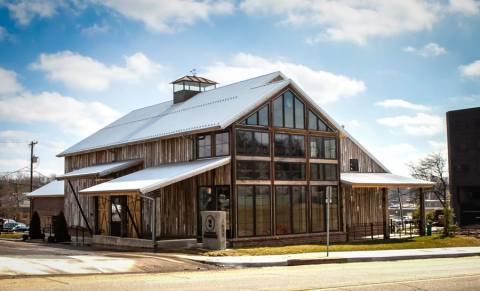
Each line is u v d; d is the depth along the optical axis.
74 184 39.38
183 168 27.16
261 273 16.39
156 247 24.77
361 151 37.84
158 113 37.34
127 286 12.70
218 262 19.31
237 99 29.89
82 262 17.25
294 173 29.28
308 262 20.44
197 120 29.42
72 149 40.72
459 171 58.84
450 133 59.84
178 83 37.56
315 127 30.67
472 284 14.23
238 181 26.64
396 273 16.59
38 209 45.41
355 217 34.81
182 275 15.47
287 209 28.75
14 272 14.64
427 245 29.00
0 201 90.75
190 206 28.12
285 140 29.05
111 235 31.73
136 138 32.69
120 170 31.95
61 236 34.41
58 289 11.98
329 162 31.12
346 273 16.45
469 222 57.69
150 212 29.12
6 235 46.66
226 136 27.11
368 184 31.69
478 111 57.81
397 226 41.69
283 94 29.20
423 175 67.44
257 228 27.27
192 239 26.22
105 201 33.03
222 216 24.23
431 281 14.66
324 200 30.75
